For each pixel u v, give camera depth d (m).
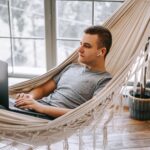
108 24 1.91
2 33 3.06
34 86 1.91
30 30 3.02
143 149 2.16
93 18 2.89
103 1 2.81
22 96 1.70
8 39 3.08
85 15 2.89
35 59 3.12
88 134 2.15
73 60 1.94
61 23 2.93
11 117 1.49
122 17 1.88
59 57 3.03
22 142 1.60
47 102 1.76
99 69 1.73
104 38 1.68
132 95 2.62
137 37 1.72
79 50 1.71
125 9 1.87
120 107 1.67
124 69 1.60
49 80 1.93
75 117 1.49
